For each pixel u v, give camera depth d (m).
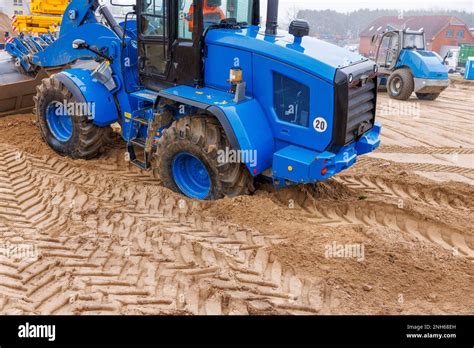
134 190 5.19
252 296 3.44
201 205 4.81
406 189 5.86
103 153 6.48
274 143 4.83
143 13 5.47
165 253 3.95
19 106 7.64
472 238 4.55
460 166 7.42
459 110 12.53
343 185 5.71
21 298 3.29
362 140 5.10
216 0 5.14
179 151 4.98
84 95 5.82
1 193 4.98
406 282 3.68
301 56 4.50
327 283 3.62
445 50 49.50
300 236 4.26
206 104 4.71
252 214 4.58
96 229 4.33
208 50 5.05
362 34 51.06
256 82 4.78
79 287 3.44
